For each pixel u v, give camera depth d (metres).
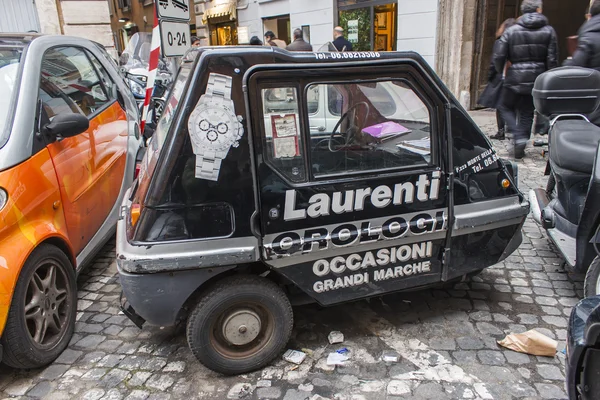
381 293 2.91
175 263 2.43
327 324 3.20
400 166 2.71
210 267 2.51
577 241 3.14
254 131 2.42
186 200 2.41
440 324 3.17
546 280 3.70
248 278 2.64
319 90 2.54
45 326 2.88
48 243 3.03
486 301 3.43
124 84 5.18
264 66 2.36
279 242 2.57
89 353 3.02
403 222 2.77
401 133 2.71
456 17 9.54
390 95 2.65
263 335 2.75
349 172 2.62
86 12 11.18
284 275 2.65
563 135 3.51
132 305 2.53
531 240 4.40
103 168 3.99
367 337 3.05
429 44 10.02
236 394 2.60
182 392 2.64
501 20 10.46
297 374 2.74
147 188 2.43
